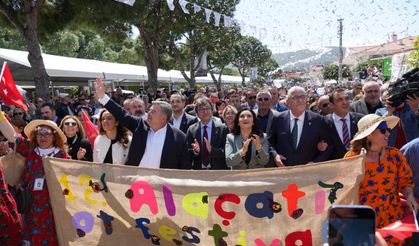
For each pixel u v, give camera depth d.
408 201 3.36
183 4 9.85
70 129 5.60
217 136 5.85
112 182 3.79
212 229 3.62
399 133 4.56
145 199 3.72
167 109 4.57
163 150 4.55
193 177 3.64
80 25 14.39
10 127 4.36
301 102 4.91
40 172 4.11
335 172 3.45
